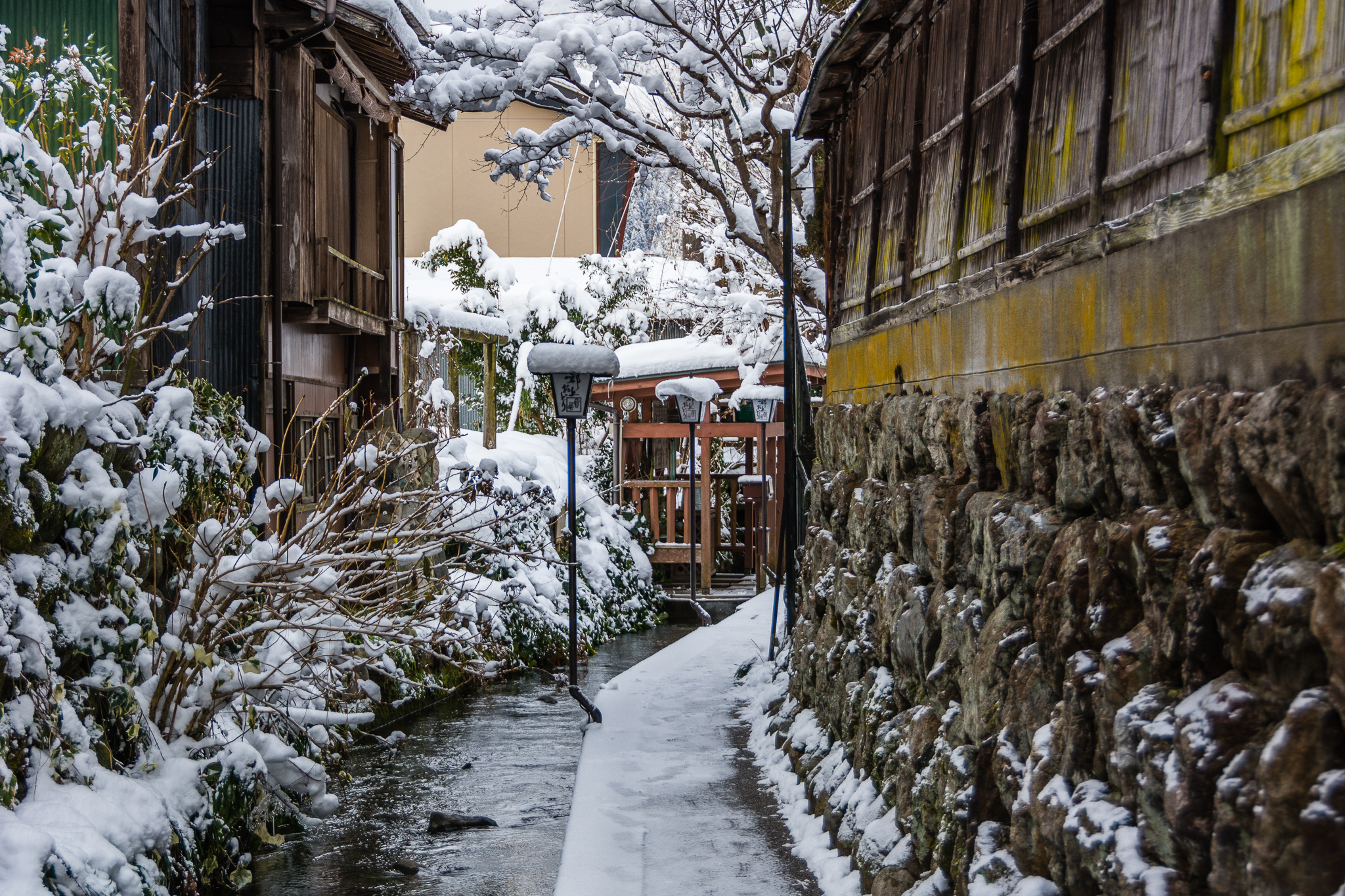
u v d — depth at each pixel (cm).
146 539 637
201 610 660
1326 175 207
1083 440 312
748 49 1287
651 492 2114
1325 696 192
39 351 529
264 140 1055
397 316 1523
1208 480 240
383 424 1395
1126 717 255
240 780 654
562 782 855
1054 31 400
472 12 1284
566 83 1393
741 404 1950
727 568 2198
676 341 2141
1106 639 282
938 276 552
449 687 1188
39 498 516
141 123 688
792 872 534
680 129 1617
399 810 785
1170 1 306
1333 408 193
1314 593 194
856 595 614
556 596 1447
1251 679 220
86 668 560
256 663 704
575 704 1159
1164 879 233
